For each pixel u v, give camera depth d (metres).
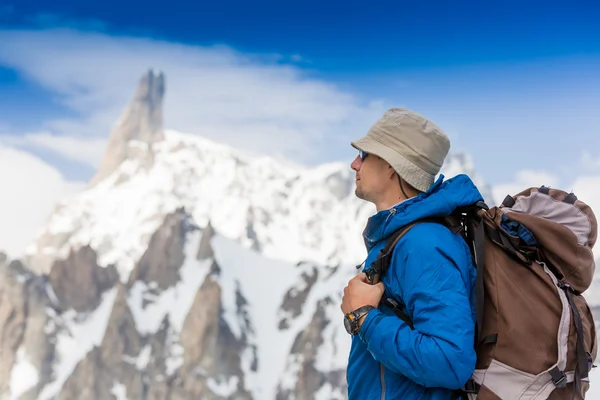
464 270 2.56
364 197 2.88
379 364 2.67
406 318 2.60
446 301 2.48
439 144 2.74
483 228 2.61
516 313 2.47
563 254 2.52
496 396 2.47
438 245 2.55
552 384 2.45
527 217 2.54
